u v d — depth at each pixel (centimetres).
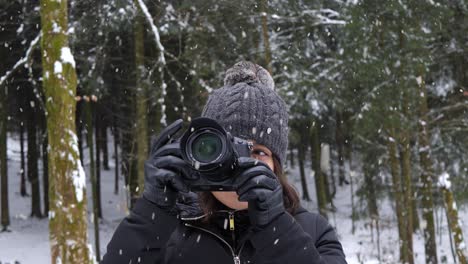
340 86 1539
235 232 169
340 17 1541
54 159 670
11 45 1841
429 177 1563
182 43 1591
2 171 2481
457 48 1559
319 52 1792
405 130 1432
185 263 167
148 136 1741
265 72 208
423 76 1440
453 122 1547
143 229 154
